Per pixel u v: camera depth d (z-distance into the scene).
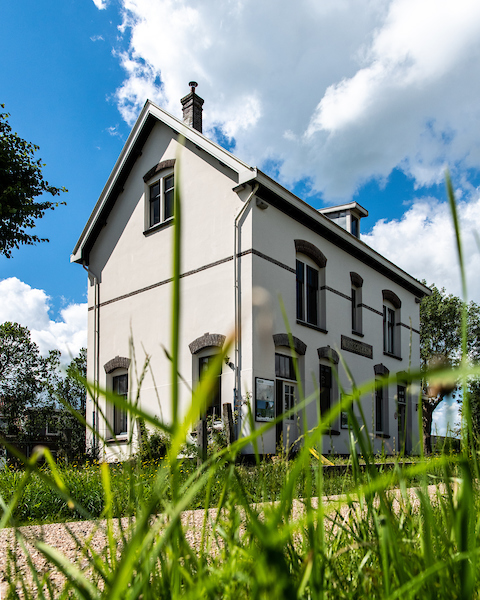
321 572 0.69
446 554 0.66
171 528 0.42
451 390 0.30
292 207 10.98
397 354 15.54
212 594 0.57
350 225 16.42
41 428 11.73
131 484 0.73
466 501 0.50
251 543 0.79
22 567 1.82
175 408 0.31
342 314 12.74
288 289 10.80
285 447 1.23
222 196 10.69
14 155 13.45
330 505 0.55
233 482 0.65
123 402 0.32
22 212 13.45
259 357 9.52
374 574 0.77
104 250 13.61
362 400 12.66
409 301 16.56
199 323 10.54
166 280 11.51
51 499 3.87
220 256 10.46
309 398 0.49
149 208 12.67
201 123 12.91
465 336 0.33
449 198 0.39
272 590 0.36
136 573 0.62
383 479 0.51
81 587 0.51
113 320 12.89
